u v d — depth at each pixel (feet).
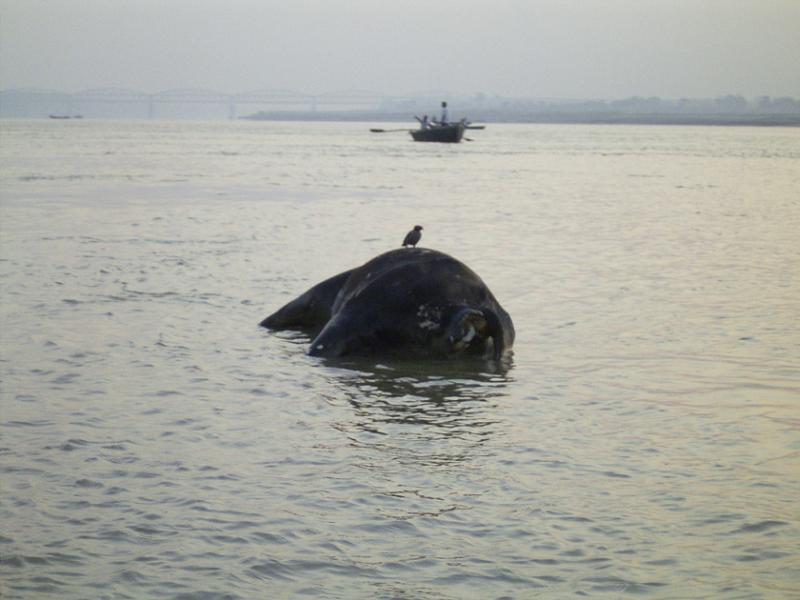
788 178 204.64
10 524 32.37
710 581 28.68
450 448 40.04
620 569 29.48
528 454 39.29
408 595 28.04
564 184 182.39
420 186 171.83
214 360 53.88
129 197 142.82
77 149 309.01
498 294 72.33
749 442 40.52
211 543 31.19
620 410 45.21
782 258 90.33
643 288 74.90
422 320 55.62
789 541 31.22
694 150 360.07
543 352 56.39
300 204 136.05
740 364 53.06
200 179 180.75
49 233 101.86
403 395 47.93
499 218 122.11
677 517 33.09
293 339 59.21
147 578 28.89
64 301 67.87
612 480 36.42
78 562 29.89
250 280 76.69
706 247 97.50
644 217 124.98
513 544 31.22
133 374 50.57
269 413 44.65
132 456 38.68
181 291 72.08
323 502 34.42
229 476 36.73
